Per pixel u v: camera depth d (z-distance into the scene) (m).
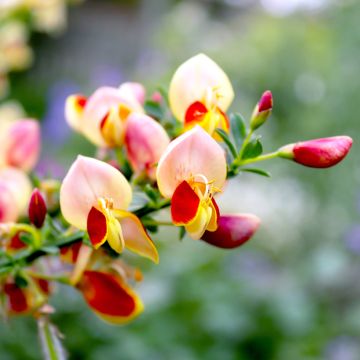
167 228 1.02
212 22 1.95
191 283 0.88
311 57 1.50
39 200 0.34
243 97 1.54
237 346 0.82
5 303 0.35
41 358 0.70
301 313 0.86
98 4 2.70
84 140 1.44
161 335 0.78
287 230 1.27
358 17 1.26
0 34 0.70
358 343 0.86
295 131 1.37
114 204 0.33
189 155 0.32
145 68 1.69
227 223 0.33
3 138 0.39
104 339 0.76
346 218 1.21
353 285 1.01
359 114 1.25
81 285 0.35
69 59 2.59
